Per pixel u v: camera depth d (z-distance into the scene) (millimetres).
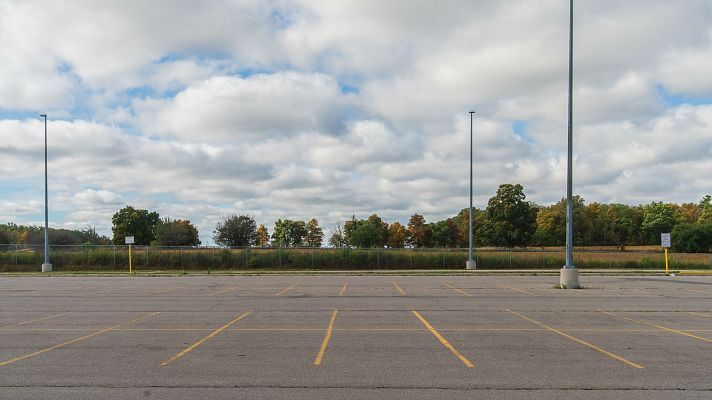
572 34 25844
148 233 115375
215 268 47969
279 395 7496
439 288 25469
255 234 93500
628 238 112000
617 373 8719
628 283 29016
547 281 30703
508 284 28219
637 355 10086
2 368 9125
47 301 20031
